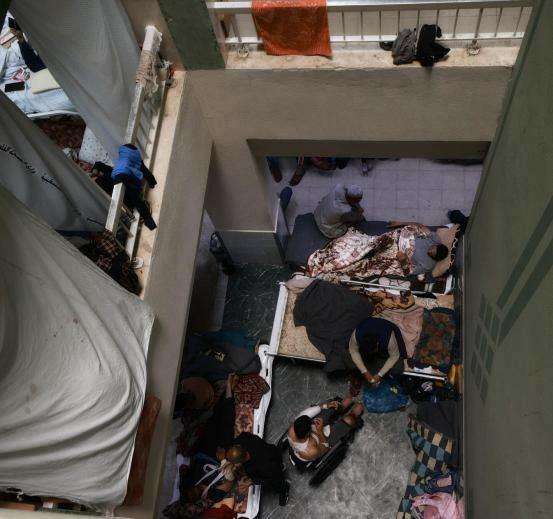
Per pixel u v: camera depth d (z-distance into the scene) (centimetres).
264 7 301
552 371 211
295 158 644
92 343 216
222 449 464
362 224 553
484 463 338
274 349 503
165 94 334
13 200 180
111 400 224
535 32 264
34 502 218
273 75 338
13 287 178
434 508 434
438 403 461
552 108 232
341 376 521
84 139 380
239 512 458
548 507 211
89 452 214
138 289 281
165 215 309
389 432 493
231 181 456
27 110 396
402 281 516
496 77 312
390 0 288
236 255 583
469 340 414
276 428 514
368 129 371
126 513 270
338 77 331
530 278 249
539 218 241
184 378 500
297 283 517
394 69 318
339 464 489
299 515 477
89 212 279
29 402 185
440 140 369
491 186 357
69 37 244
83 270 222
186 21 303
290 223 613
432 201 602
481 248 385
